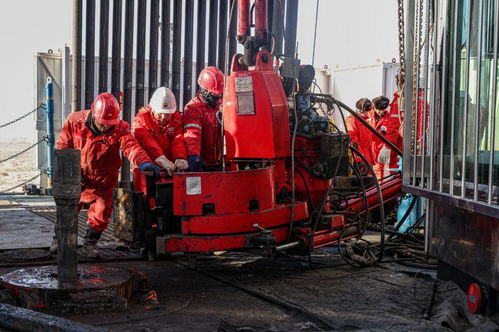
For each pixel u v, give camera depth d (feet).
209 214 15.69
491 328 11.07
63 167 13.12
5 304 12.11
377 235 24.32
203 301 14.16
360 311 13.15
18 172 72.43
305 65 18.76
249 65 18.12
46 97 36.86
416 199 21.33
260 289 15.14
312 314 12.85
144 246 16.29
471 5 11.61
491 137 10.43
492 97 10.45
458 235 12.58
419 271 17.43
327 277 16.62
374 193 20.45
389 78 41.27
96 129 17.34
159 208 16.43
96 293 12.91
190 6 33.71
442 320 11.89
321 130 18.35
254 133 17.20
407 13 14.64
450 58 13.55
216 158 19.04
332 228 18.21
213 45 34.40
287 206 16.94
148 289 15.21
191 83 34.40
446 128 13.62
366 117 31.73
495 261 10.87
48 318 11.14
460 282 13.46
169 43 33.55
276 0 19.58
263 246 15.66
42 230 23.94
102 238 22.63
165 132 18.15
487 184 11.81
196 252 16.34
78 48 32.30
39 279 13.58
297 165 18.03
